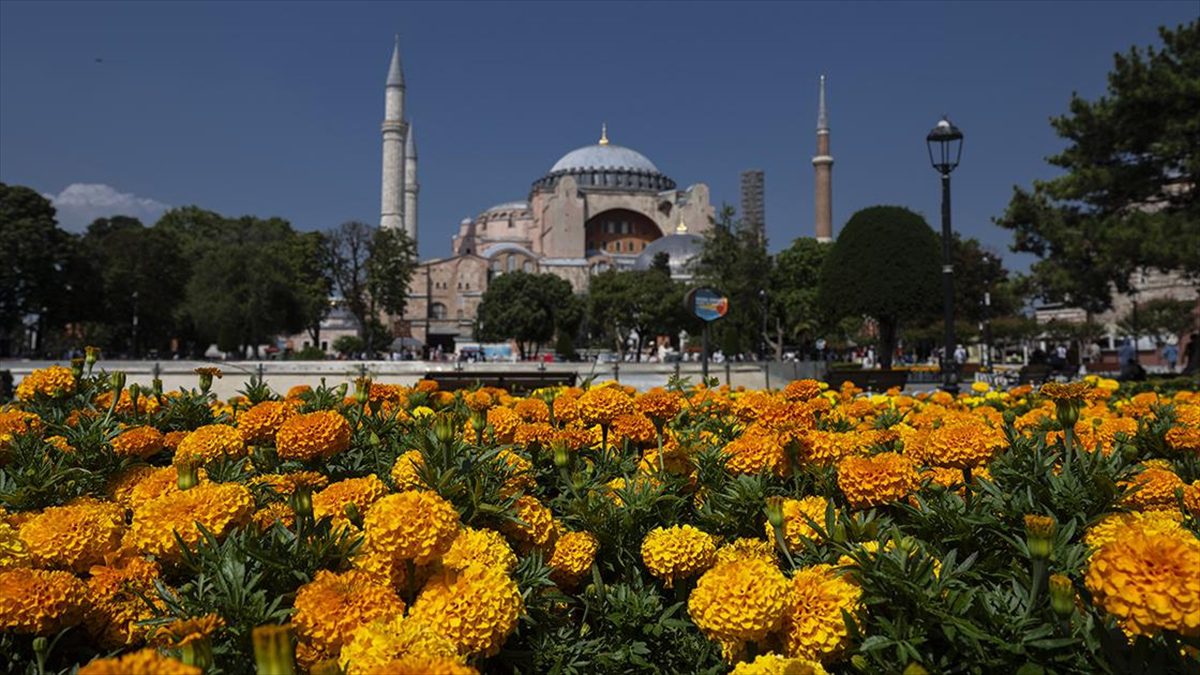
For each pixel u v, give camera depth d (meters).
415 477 3.38
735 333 45.28
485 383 14.23
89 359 5.91
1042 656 2.34
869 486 3.30
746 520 3.59
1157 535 2.19
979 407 7.62
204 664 2.08
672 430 5.07
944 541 3.08
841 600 2.56
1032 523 2.50
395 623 2.26
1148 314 48.59
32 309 51.00
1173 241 20.48
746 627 2.47
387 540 2.53
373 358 63.88
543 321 73.75
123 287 55.22
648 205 126.75
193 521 2.82
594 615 3.10
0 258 47.34
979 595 2.51
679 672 2.94
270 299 54.06
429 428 4.25
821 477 3.80
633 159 135.62
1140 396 6.26
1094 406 6.54
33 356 57.00
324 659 2.38
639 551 3.40
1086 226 22.38
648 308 70.50
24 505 3.72
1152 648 2.28
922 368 39.09
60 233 51.31
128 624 2.82
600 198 125.62
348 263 65.00
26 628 2.65
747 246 55.19
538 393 6.18
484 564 2.61
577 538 3.27
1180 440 4.23
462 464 3.35
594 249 126.81
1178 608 1.98
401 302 65.44
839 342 71.00
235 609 2.48
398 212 105.62
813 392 5.20
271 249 57.47
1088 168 22.81
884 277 34.44
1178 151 21.02
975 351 62.91
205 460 3.87
